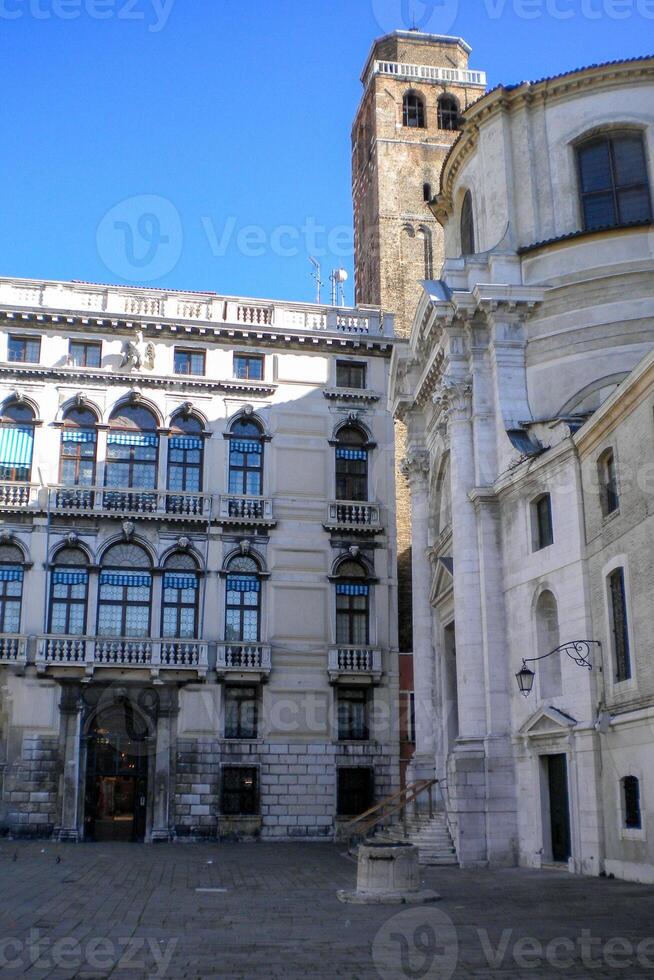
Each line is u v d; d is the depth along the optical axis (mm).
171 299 42469
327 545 41344
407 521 46938
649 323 29422
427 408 37562
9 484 39125
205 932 14852
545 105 32875
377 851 18984
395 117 61969
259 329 42625
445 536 33625
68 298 41656
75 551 39500
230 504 40844
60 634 38094
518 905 18125
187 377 41625
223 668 38719
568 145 32281
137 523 39906
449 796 28828
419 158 61438
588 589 25047
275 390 42531
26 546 38938
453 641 34875
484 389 30609
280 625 40125
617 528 23641
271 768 38812
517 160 32750
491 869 26188
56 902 18547
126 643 38344
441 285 31562
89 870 25484
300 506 41500
